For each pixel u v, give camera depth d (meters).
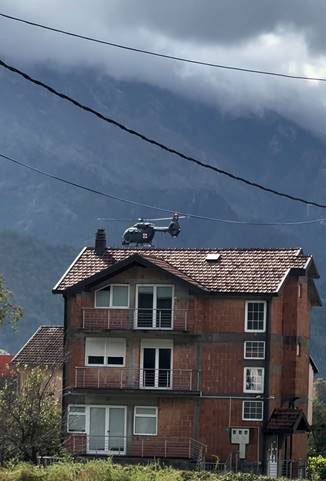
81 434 141.12
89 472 93.94
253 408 140.25
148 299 142.50
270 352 140.88
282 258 147.88
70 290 143.88
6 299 99.94
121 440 140.75
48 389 138.12
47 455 116.19
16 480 90.75
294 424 139.62
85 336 143.62
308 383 154.75
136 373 142.00
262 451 139.25
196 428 140.25
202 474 104.62
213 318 142.00
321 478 150.38
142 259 141.75
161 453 140.00
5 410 115.31
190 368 141.38
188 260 148.88
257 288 141.38
